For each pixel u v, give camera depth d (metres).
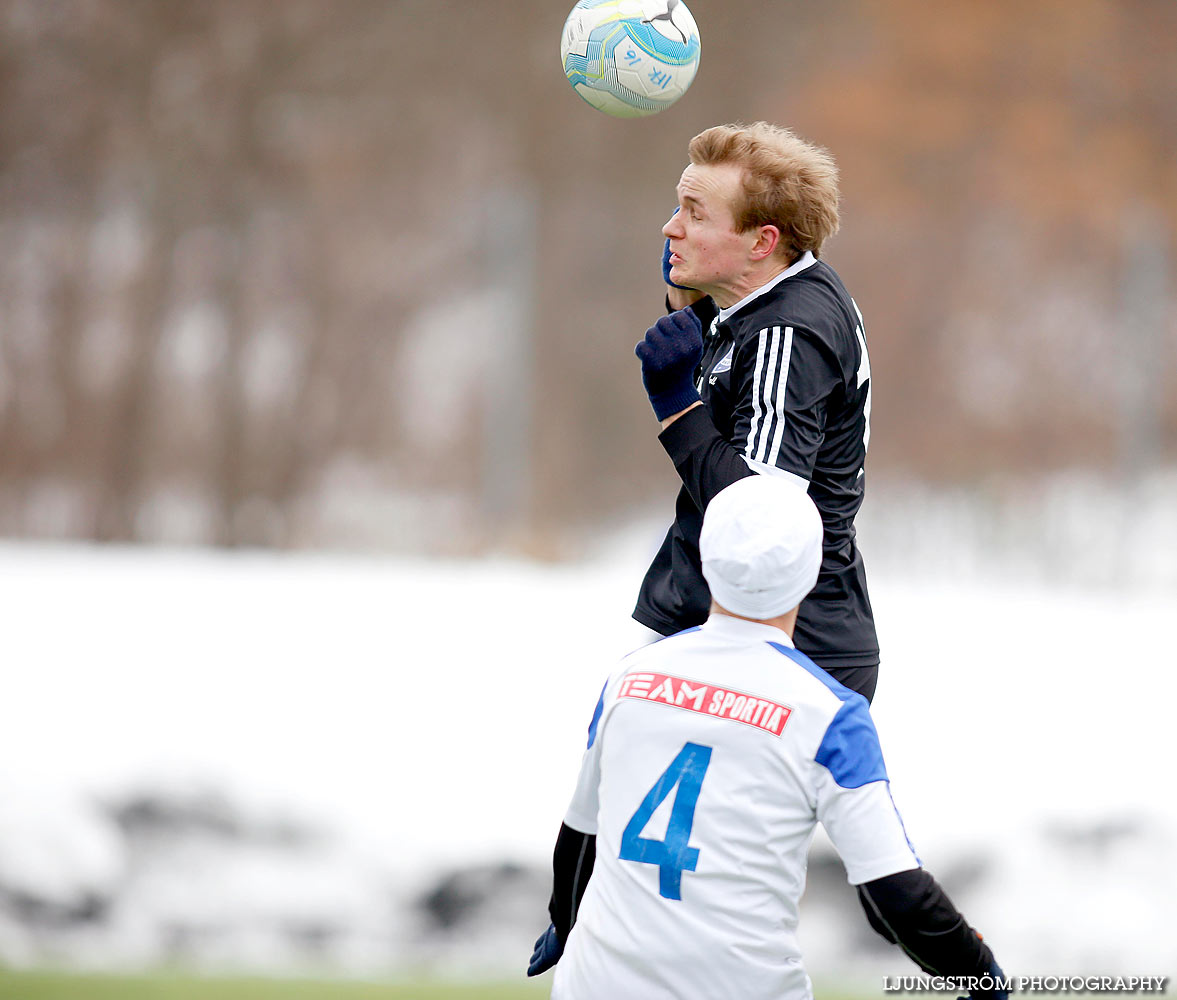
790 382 11.24
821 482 11.75
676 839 9.85
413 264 118.31
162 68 104.75
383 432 119.88
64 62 103.25
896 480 123.88
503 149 118.44
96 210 105.81
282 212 111.19
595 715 10.50
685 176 11.98
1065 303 124.69
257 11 105.62
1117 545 102.94
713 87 117.50
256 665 25.25
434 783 24.92
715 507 10.20
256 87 105.81
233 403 107.19
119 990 21.14
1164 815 24.86
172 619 25.34
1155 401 108.88
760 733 9.83
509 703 25.52
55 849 23.78
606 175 118.06
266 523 109.25
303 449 112.12
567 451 115.88
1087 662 26.03
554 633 26.25
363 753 24.98
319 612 25.84
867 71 121.69
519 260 94.56
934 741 25.23
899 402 124.38
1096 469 120.19
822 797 9.82
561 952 11.80
